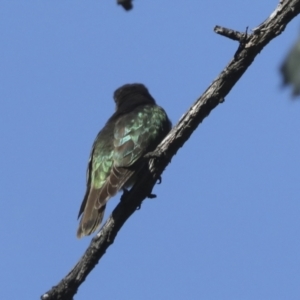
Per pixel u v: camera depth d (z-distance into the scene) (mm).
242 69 9539
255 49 9312
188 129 10148
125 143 12539
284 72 4258
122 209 10555
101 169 12672
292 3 9086
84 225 11266
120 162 12297
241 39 9258
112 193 11609
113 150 12664
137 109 13391
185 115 10117
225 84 9727
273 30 9211
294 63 4227
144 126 12852
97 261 10453
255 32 9250
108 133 13297
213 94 9820
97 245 10430
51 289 10305
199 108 9945
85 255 10445
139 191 10578
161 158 10344
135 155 12422
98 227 11172
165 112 13625
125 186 12383
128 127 12781
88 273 10414
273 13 9242
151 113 13180
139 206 10664
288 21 9172
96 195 12109
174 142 10250
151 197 10805
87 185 13156
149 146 12680
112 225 10477
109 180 11922
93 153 13125
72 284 10320
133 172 12141
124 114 13797
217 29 9320
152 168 10492
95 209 11398
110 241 10484
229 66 9578
